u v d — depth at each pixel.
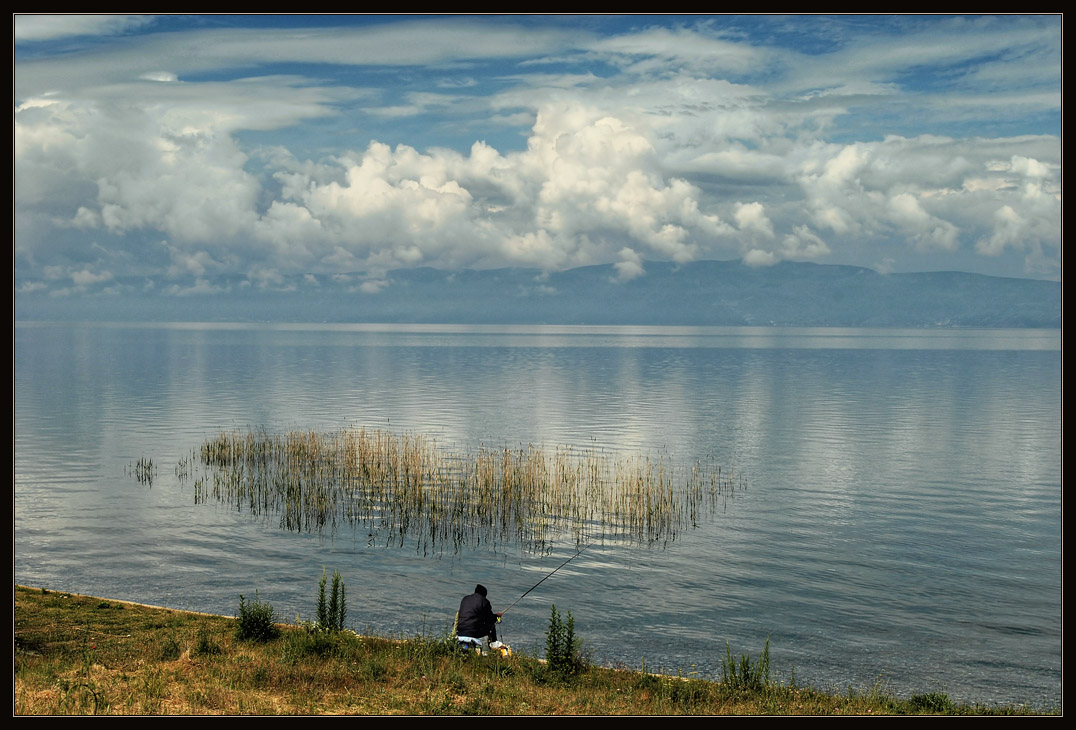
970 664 28.61
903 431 86.44
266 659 21.09
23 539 42.75
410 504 48.56
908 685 26.77
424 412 102.81
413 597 34.94
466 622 23.44
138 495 53.03
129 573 37.50
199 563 39.12
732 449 75.12
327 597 34.38
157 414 98.06
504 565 39.44
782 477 61.97
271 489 53.34
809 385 143.38
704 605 34.19
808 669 28.03
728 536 44.88
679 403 113.75
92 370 168.00
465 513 47.59
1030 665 28.55
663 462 68.06
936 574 38.62
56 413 97.44
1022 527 47.50
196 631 24.98
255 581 36.69
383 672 20.27
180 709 16.84
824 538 44.72
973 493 56.56
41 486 55.97
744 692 20.98
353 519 46.75
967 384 145.12
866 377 161.75
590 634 30.94
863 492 56.59
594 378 158.00
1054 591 36.22
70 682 18.56
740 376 164.12
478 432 85.31
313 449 62.94
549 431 86.19
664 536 44.78
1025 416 99.50
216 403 110.44
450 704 18.12
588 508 49.97
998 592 36.16
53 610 27.31
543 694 19.62
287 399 116.56
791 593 35.84
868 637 30.95
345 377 157.25
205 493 53.31
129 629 25.47
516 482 51.31
